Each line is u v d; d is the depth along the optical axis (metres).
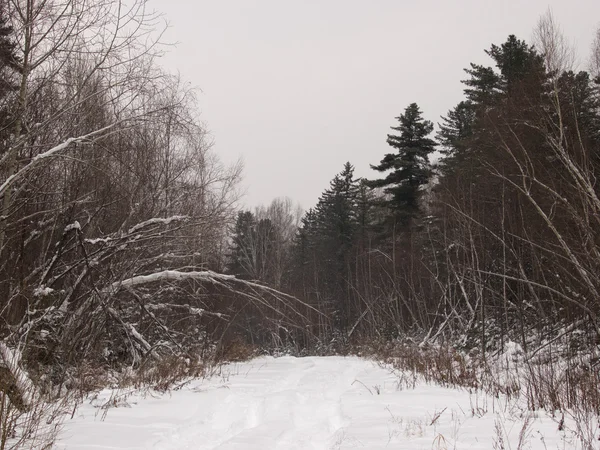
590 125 17.03
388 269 30.19
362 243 37.75
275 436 5.88
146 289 13.21
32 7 7.73
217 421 7.12
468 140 23.98
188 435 6.10
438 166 32.47
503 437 5.37
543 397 7.32
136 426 6.20
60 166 10.46
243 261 40.31
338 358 22.56
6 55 7.79
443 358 12.26
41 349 9.05
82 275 10.07
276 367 15.73
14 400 6.05
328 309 37.53
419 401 7.88
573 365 8.88
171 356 12.47
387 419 6.54
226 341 18.77
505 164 16.81
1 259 9.70
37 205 10.48
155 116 9.16
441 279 24.50
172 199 13.44
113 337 12.72
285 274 41.62
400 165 32.59
